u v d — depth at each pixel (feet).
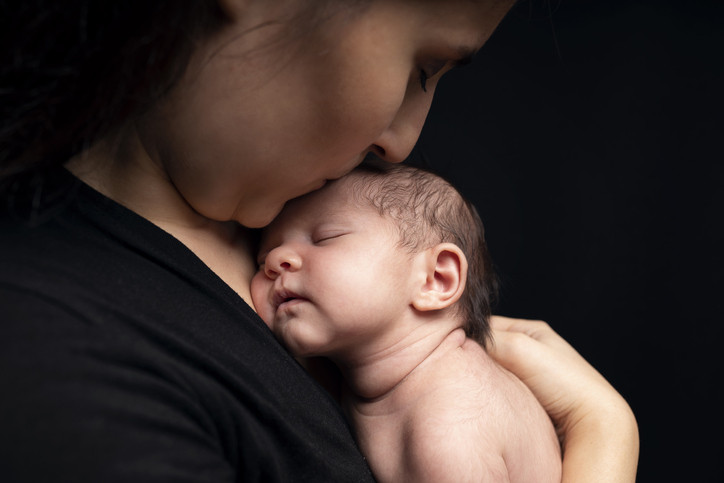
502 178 9.07
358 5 2.35
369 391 3.57
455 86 9.00
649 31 8.75
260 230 3.70
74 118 2.39
